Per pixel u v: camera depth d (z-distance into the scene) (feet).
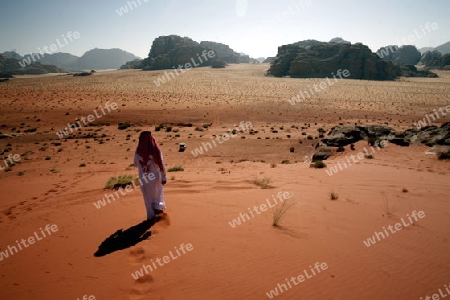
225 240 15.52
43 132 144.66
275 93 297.53
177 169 47.14
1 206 27.99
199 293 11.23
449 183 29.71
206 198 23.75
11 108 192.03
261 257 13.82
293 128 150.92
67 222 19.83
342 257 13.87
